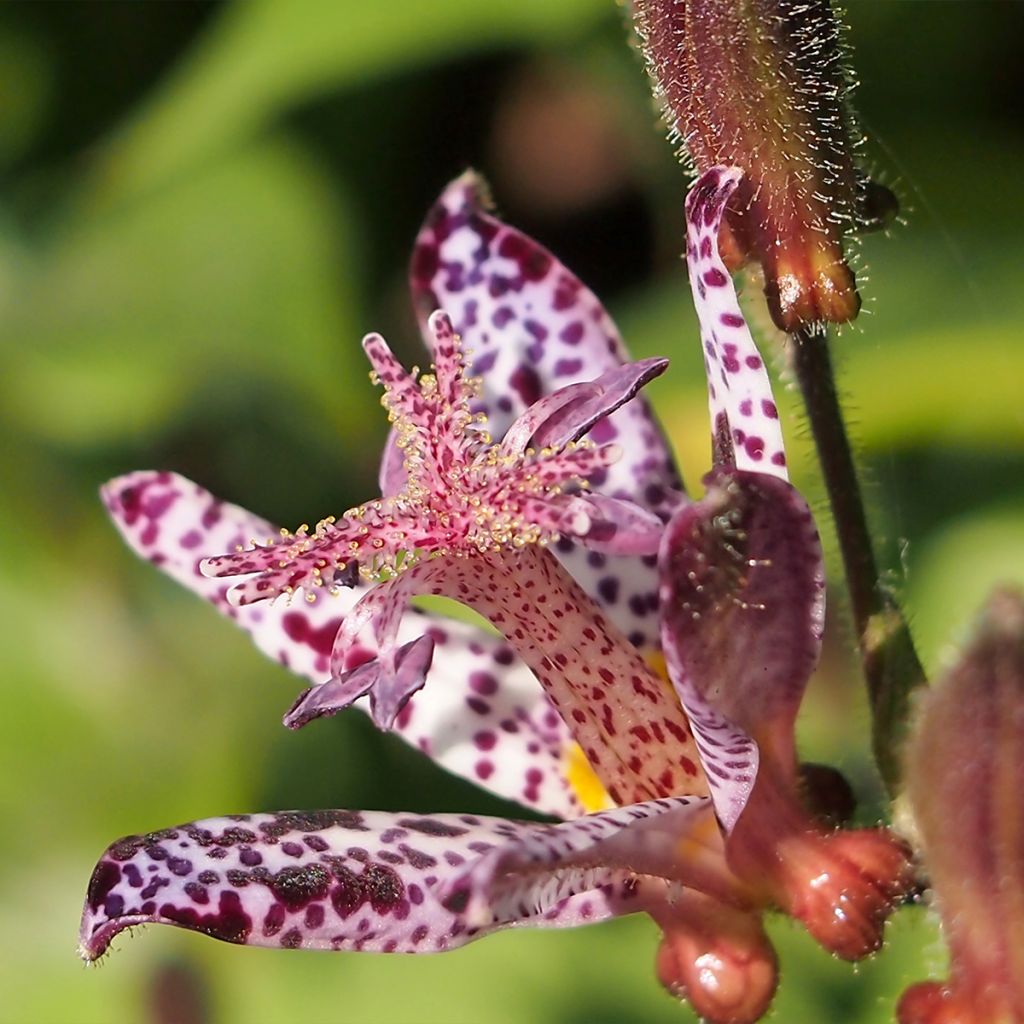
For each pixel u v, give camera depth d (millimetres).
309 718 249
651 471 262
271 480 320
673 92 249
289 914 247
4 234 332
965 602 305
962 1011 240
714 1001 250
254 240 319
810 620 243
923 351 305
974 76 337
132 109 358
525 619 252
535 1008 294
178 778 304
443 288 266
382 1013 295
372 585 262
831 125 248
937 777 239
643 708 253
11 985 297
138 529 264
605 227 372
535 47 355
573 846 243
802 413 264
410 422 252
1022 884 239
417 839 251
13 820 301
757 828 248
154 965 297
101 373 312
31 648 307
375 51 313
